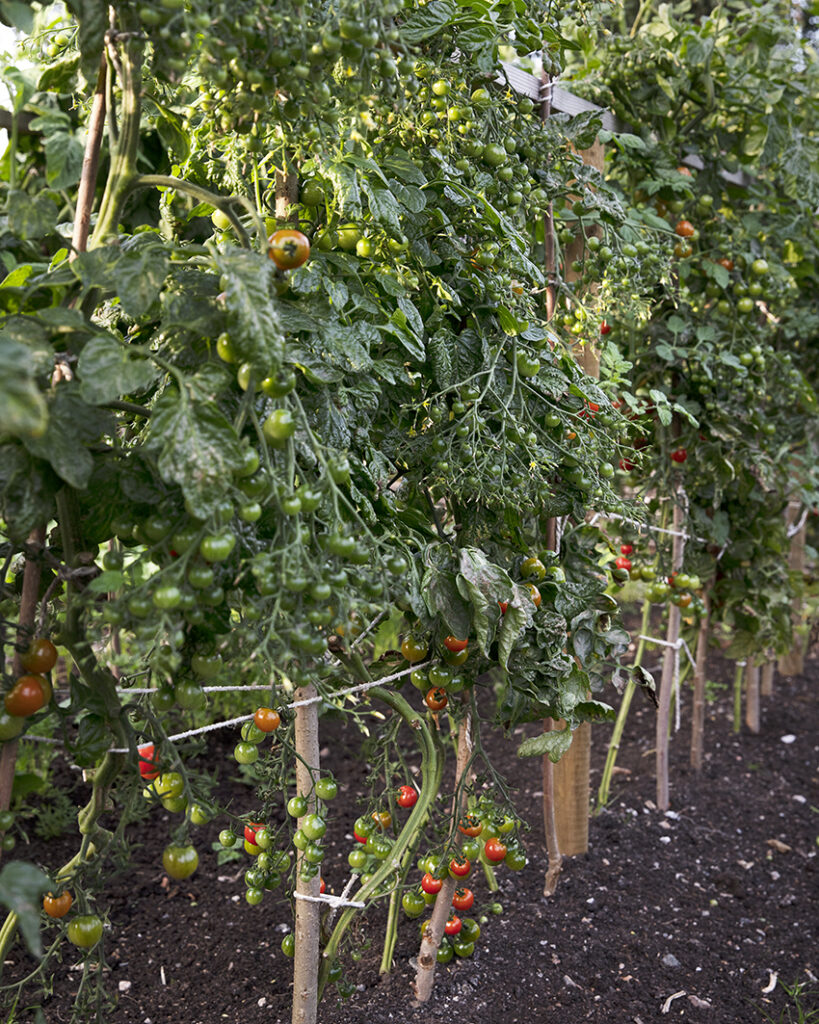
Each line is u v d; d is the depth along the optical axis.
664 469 2.84
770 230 3.05
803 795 3.24
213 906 2.41
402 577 1.47
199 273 1.30
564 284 2.14
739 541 3.20
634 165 2.75
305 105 1.26
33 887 1.00
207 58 1.15
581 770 2.64
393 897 2.02
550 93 2.17
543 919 2.35
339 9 1.20
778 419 3.20
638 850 2.77
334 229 1.50
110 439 1.31
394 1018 1.91
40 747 2.53
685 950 2.29
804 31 3.70
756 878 2.69
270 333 1.12
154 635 1.15
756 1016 2.07
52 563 1.26
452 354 1.70
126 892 2.46
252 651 1.25
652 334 2.82
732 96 2.82
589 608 1.90
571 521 2.13
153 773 1.47
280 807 2.87
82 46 1.14
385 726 1.84
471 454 1.62
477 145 1.68
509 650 1.55
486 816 1.77
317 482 1.33
